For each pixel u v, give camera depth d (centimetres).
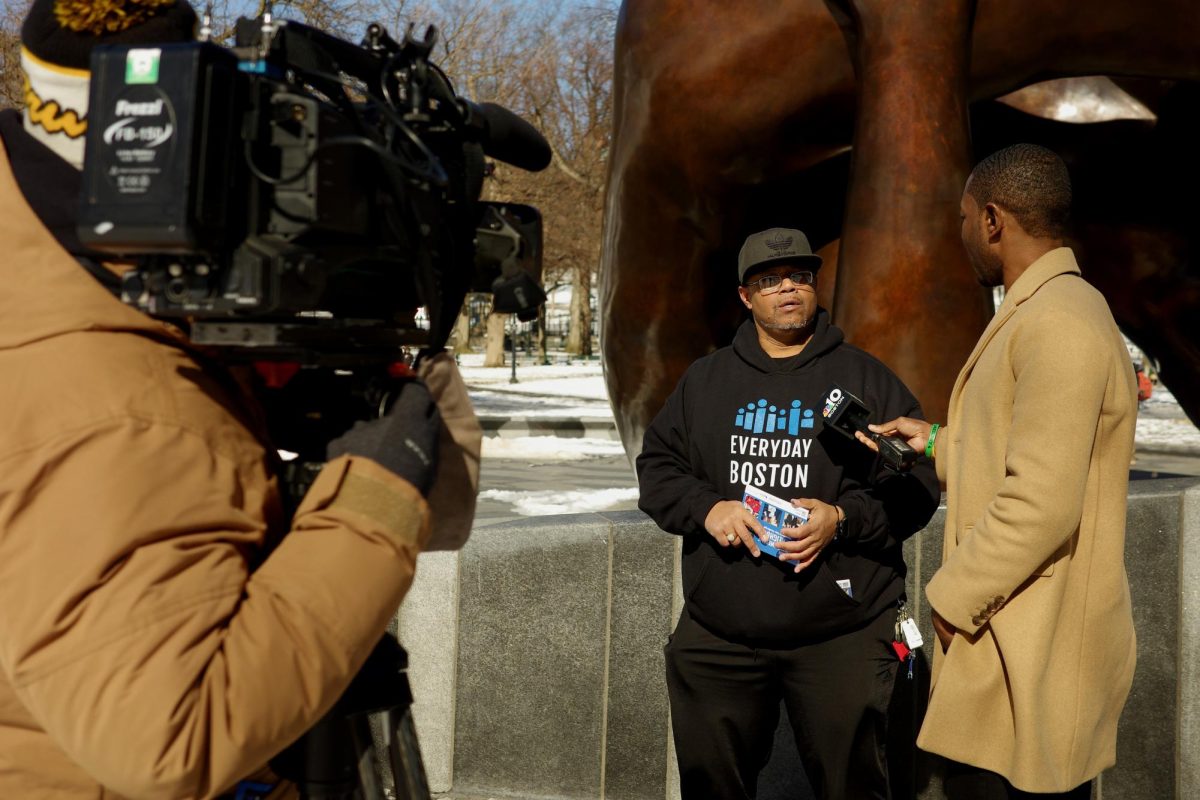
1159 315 617
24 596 92
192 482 100
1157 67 476
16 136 111
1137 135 568
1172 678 336
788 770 321
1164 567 335
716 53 497
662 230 547
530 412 1947
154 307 102
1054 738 210
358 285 120
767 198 548
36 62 108
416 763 122
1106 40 466
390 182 113
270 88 102
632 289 565
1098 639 214
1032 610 209
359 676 117
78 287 102
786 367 265
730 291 571
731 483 263
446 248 126
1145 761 338
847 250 425
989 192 229
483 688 311
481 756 312
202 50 96
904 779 319
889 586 255
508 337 5281
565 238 3584
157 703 91
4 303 100
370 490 106
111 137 96
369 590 103
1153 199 593
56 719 93
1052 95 570
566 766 313
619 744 314
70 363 98
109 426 96
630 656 313
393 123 114
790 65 486
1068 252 221
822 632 250
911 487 253
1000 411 217
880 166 419
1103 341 206
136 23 108
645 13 522
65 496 94
